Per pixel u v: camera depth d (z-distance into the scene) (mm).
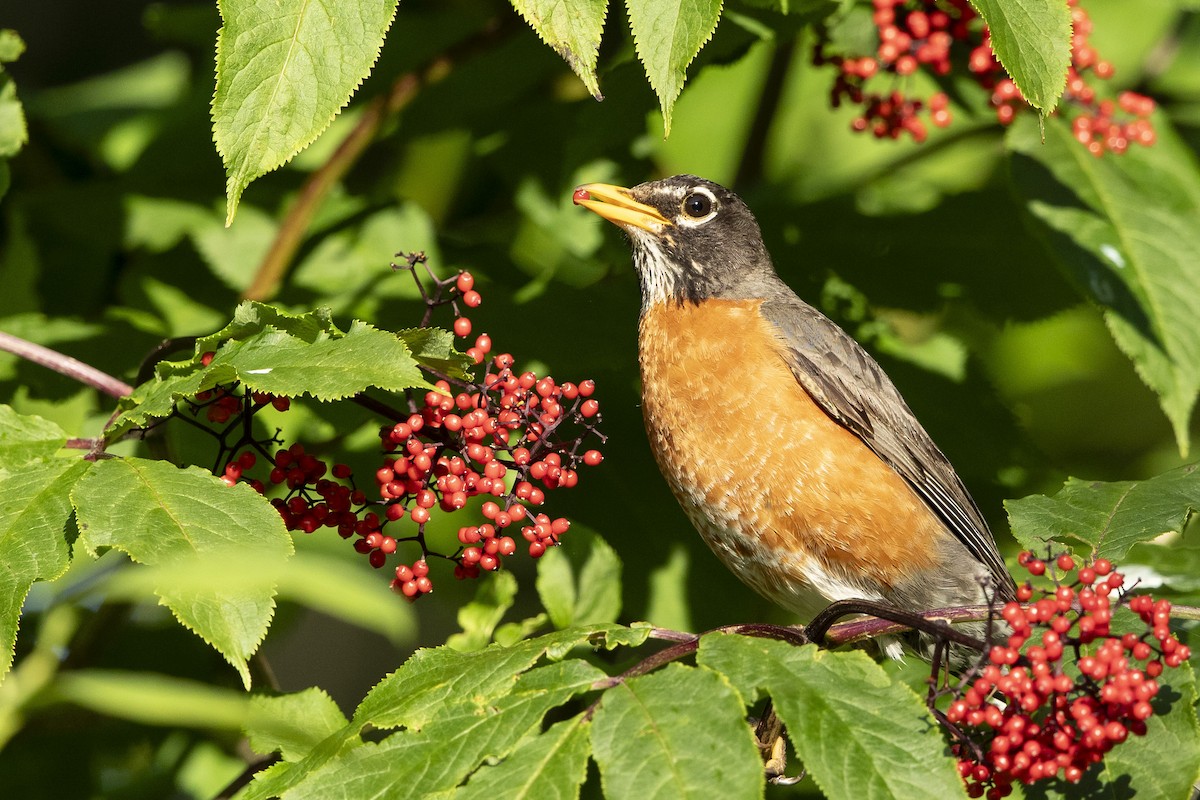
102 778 9703
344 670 14711
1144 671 6039
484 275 10500
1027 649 6418
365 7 5922
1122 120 10102
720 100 14055
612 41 11484
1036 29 6367
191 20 12453
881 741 5297
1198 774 6070
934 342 11188
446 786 5465
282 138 5875
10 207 10828
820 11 9125
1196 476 7488
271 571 3955
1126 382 14555
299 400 8969
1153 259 9172
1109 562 6477
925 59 9648
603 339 9742
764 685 5500
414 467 6730
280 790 5781
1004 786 6246
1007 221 11359
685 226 10320
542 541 6840
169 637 9953
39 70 14023
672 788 5070
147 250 10906
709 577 9984
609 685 5711
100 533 5469
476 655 6191
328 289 10164
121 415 6191
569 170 10219
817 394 9617
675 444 9844
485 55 11125
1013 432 10859
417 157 13109
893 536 9594
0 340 7320
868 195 11953
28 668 7867
